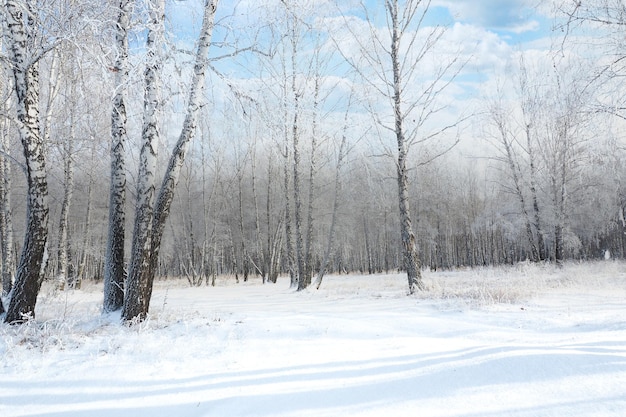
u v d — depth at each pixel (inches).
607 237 1689.2
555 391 134.9
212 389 169.3
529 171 1095.0
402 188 579.8
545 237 1180.5
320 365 195.9
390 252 2103.8
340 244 1738.4
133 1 318.7
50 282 793.6
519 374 152.9
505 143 1080.8
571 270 824.9
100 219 1448.1
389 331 292.7
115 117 388.2
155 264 331.9
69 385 183.9
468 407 130.7
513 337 265.3
